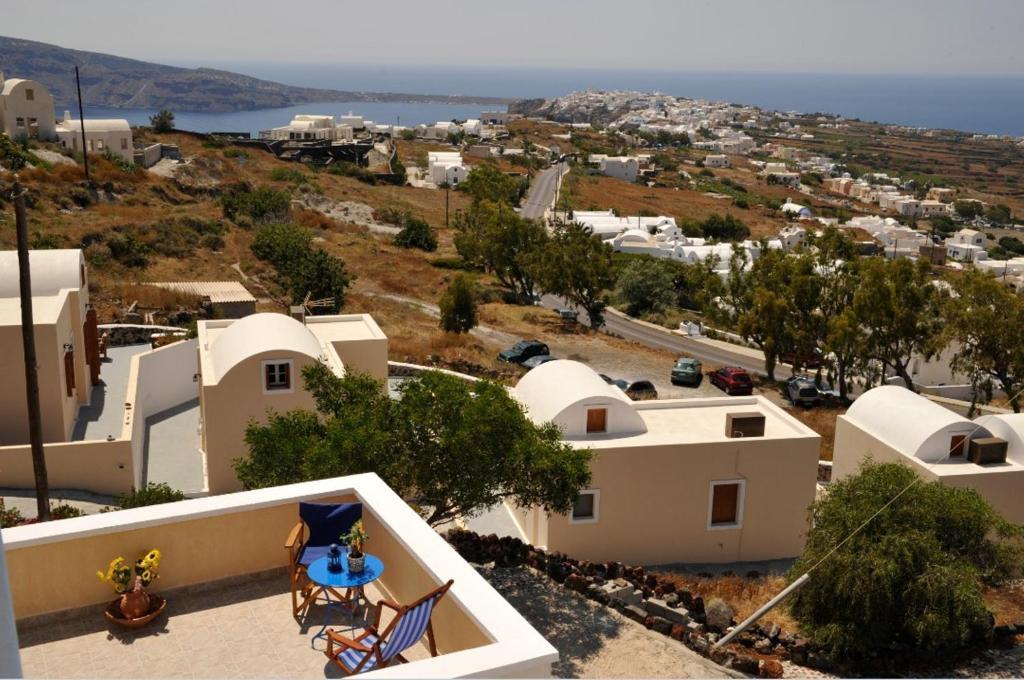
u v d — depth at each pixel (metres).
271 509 9.13
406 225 80.06
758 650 17.05
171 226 54.59
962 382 48.16
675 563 21.94
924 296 40.81
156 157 82.62
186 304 39.38
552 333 52.66
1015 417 23.30
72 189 56.53
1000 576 18.50
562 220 108.00
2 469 20.72
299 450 16.66
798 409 40.47
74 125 73.75
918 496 18.28
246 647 8.05
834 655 16.95
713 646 16.33
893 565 16.69
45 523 8.30
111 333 32.94
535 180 153.62
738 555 22.28
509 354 42.66
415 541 8.04
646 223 111.75
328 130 140.88
